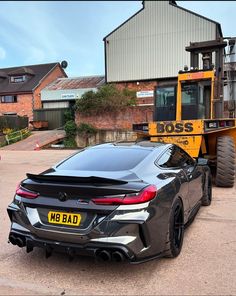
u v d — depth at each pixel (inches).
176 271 140.4
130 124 973.8
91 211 129.3
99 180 129.3
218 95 345.1
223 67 363.6
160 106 344.8
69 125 1000.2
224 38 358.6
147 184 135.9
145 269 142.9
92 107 1000.2
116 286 129.3
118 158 162.6
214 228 196.2
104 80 1396.4
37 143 946.7
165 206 140.9
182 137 309.3
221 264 146.7
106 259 127.7
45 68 1594.5
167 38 1197.7
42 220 139.2
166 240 143.3
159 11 1201.4
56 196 136.8
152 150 172.2
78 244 130.9
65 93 1364.4
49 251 138.6
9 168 487.8
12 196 295.4
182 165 187.8
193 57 375.2
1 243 177.6
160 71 1210.0
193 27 1164.5
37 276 139.0
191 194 187.6
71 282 133.3
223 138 314.8
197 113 326.3
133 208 127.0
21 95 1457.9
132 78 1246.3
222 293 122.3
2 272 143.2
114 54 1268.5
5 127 1147.9
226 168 305.6
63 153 732.0
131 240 125.8
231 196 279.3
